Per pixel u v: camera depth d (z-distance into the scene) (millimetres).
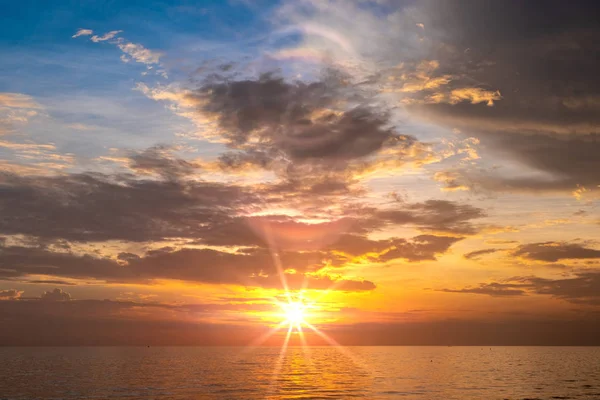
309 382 114312
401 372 145250
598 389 101500
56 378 122688
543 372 146250
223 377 127562
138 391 96500
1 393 93625
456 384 109812
